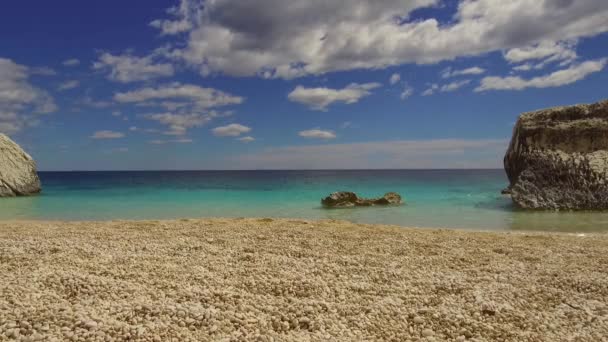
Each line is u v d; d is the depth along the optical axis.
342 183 46.38
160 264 7.23
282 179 63.69
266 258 7.94
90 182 52.06
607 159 20.23
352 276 6.82
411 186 39.91
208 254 8.19
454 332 4.82
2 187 26.39
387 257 8.32
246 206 21.77
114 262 7.32
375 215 18.05
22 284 5.79
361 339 4.51
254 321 4.85
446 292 6.19
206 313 4.93
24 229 11.42
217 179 65.69
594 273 7.23
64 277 6.10
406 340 4.56
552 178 20.94
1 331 4.27
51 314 4.68
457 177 73.44
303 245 9.34
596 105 22.23
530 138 22.88
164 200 24.98
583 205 19.38
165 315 4.87
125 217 17.42
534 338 4.64
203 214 18.59
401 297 5.91
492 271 7.40
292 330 4.74
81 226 12.22
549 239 10.87
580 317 5.28
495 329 4.86
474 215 17.94
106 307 5.05
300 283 6.28
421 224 15.41
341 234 10.92
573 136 21.62
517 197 20.92
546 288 6.38
